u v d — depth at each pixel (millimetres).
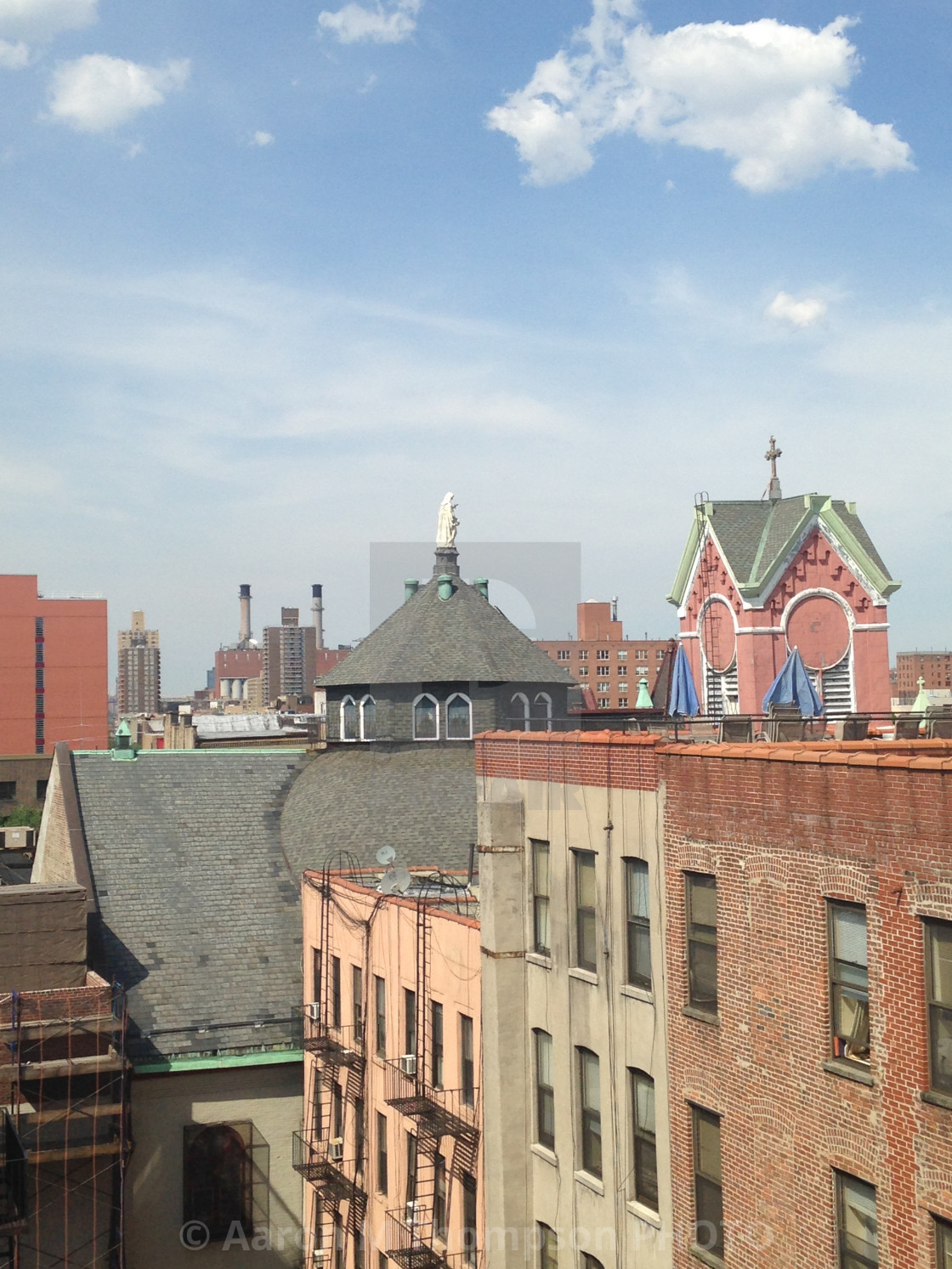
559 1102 24172
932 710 25344
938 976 15695
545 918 25125
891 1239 16266
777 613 50906
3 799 125188
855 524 52875
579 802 23797
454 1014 27219
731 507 54281
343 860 38719
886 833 16391
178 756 45031
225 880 41000
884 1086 16406
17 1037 29469
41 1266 29578
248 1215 35562
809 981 17828
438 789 38844
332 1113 34656
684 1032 20656
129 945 38219
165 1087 35438
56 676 151250
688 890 20828
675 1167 20859
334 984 35031
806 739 26266
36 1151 29547
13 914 33250
